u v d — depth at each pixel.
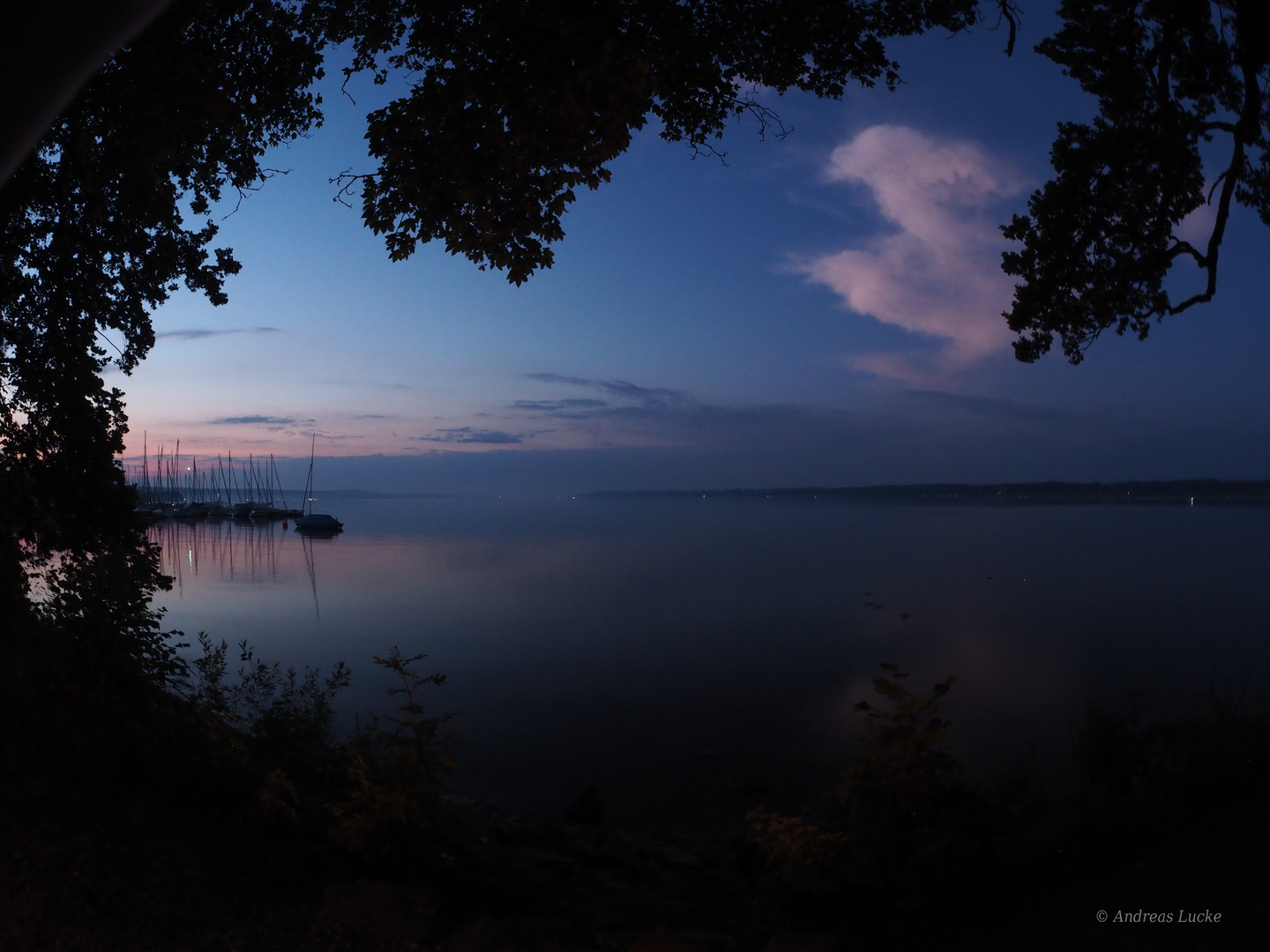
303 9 8.28
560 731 15.94
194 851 5.10
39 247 9.26
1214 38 9.88
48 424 9.16
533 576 50.09
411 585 45.28
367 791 5.66
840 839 4.88
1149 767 5.90
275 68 8.35
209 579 48.59
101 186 8.95
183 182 9.67
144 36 7.85
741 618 33.03
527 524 130.88
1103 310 11.27
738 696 19.27
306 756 6.96
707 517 167.88
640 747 14.86
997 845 4.98
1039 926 4.19
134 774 5.78
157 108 7.86
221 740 6.19
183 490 168.12
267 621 31.80
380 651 25.27
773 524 132.00
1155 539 85.56
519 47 6.98
